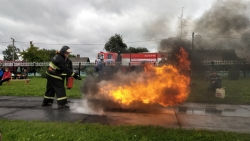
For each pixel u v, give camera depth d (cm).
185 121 500
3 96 884
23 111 585
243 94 1040
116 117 525
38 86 1330
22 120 471
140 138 363
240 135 388
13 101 756
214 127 454
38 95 903
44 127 411
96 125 431
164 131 399
